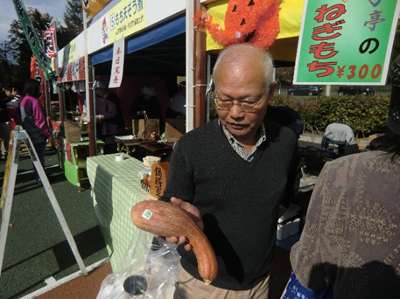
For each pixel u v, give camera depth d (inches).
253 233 47.9
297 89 603.2
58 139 252.4
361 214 28.2
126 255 81.4
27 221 156.6
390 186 26.9
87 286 103.3
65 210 170.2
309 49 62.2
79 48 222.8
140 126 220.5
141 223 40.3
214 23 81.4
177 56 218.2
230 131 44.4
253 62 39.9
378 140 29.9
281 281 96.7
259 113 42.2
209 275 40.1
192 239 40.9
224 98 41.4
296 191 57.0
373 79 53.0
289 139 51.4
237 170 45.6
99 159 143.6
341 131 195.6
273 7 68.7
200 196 47.6
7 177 95.3
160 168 86.6
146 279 67.6
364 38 53.6
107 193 119.7
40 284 105.3
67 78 280.8
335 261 31.9
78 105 400.2
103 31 163.3
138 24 122.1
